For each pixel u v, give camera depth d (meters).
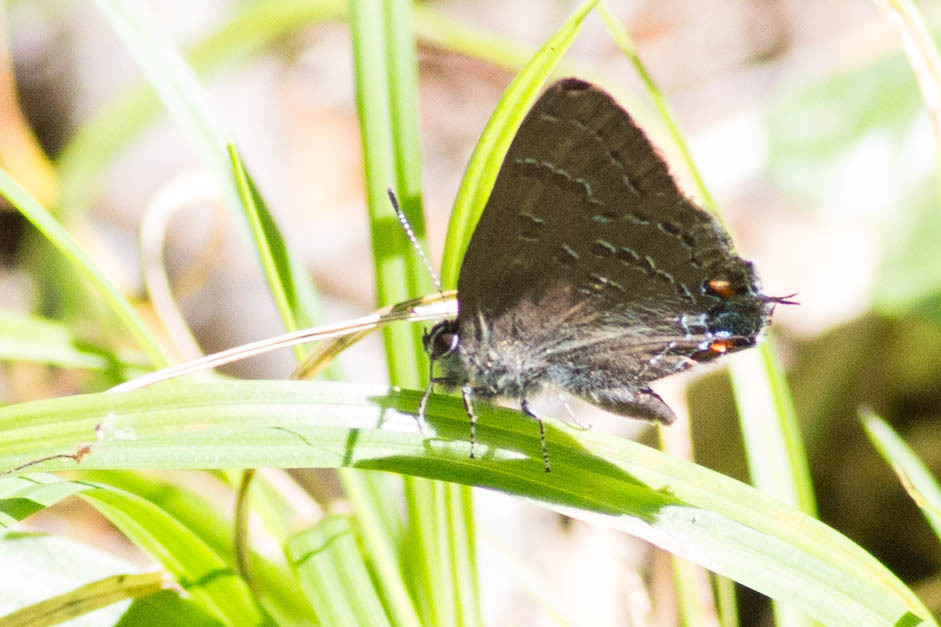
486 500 0.38
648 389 0.34
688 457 0.35
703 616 0.34
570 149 0.33
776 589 0.32
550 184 0.33
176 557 0.33
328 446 0.33
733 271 0.33
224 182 0.34
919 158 0.40
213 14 0.40
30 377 0.38
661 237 0.33
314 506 0.35
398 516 0.34
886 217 0.39
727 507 0.33
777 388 0.34
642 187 0.33
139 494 0.34
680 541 0.33
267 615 0.33
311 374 0.33
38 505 0.32
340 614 0.33
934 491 0.34
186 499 0.34
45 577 0.33
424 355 0.34
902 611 0.32
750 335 0.34
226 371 0.38
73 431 0.33
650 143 0.33
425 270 0.33
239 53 0.40
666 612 0.37
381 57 0.33
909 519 0.38
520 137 0.33
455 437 0.33
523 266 0.33
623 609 0.37
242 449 0.33
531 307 0.33
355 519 0.34
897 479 0.38
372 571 0.34
